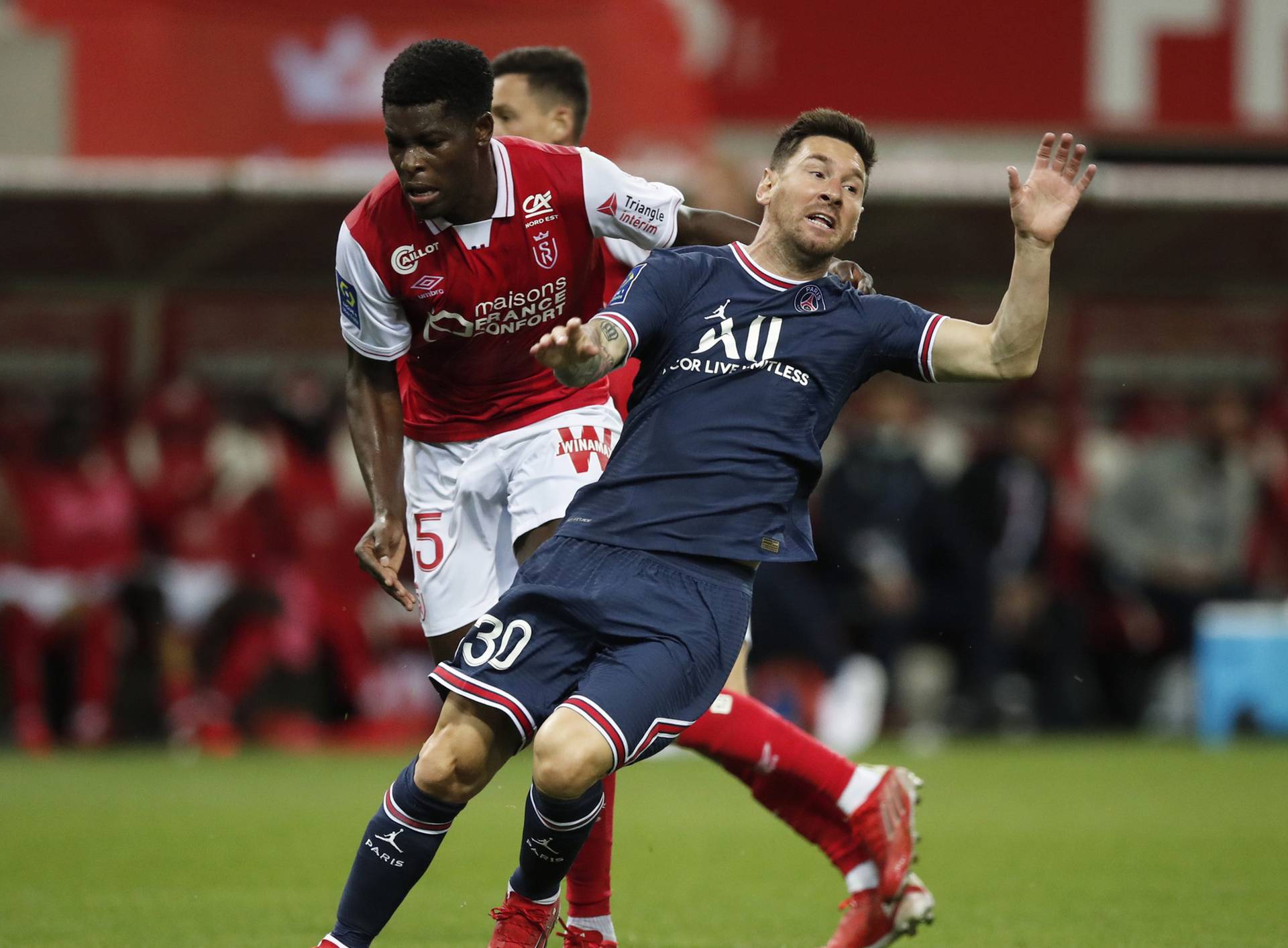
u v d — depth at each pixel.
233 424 45.03
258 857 23.88
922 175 42.91
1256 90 48.47
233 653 41.97
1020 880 21.89
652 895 20.98
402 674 43.66
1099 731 47.00
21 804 30.62
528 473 17.53
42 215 43.66
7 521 41.72
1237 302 50.34
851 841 17.17
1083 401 50.41
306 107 43.94
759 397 14.62
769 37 47.41
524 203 16.45
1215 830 27.14
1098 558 45.94
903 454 42.81
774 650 41.81
